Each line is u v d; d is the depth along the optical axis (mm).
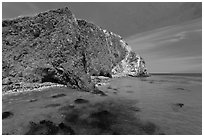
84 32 29328
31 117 9898
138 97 16109
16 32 20703
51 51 19094
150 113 11422
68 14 21281
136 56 42875
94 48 30188
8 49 19531
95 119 9969
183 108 12758
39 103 12430
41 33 20547
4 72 17969
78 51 19500
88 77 18266
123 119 10180
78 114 10609
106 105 12750
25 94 14789
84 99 13898
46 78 18672
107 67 31969
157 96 16875
